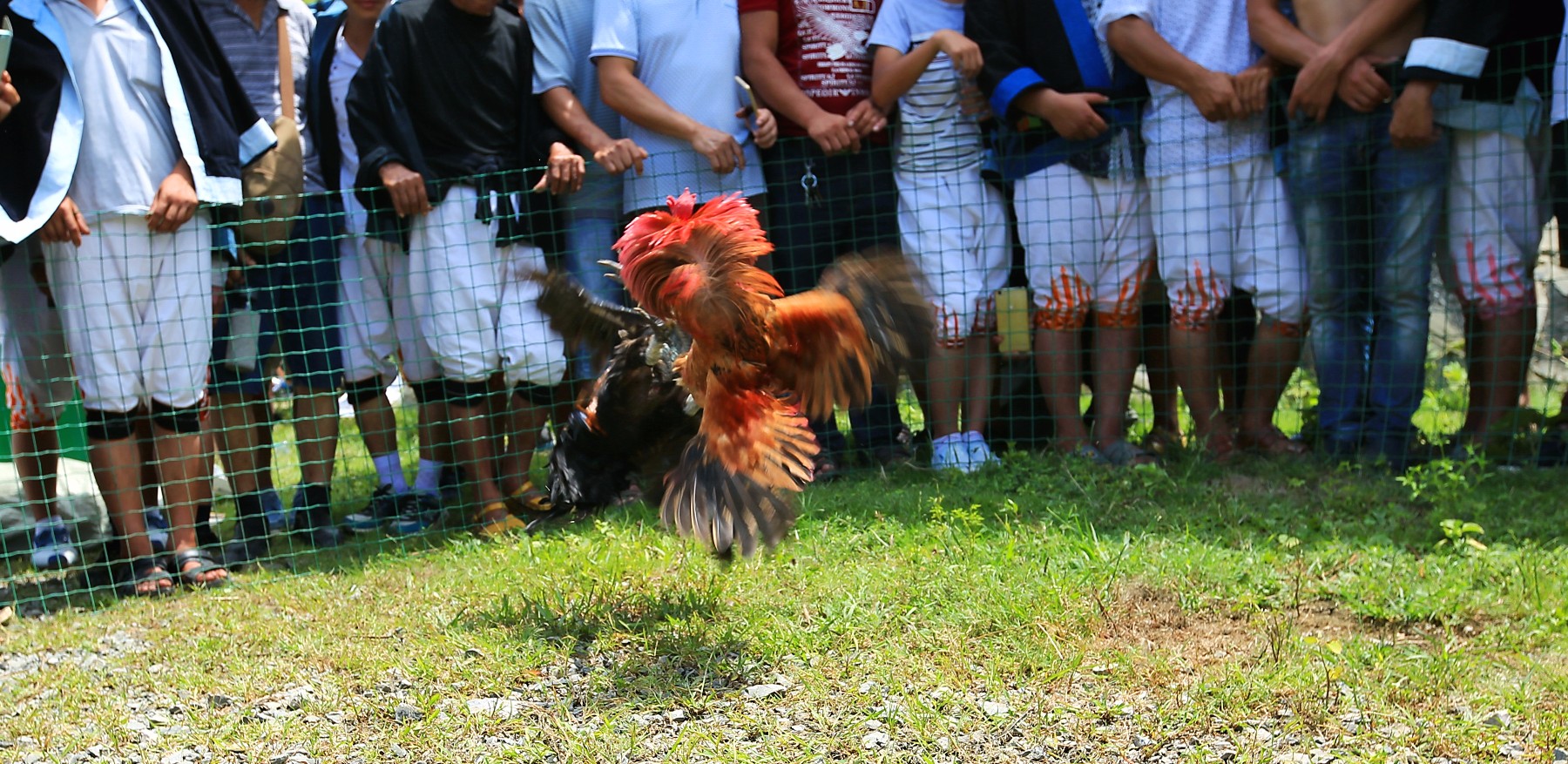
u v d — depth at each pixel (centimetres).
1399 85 780
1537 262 818
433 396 859
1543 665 517
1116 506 749
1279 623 561
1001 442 899
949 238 847
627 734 490
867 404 534
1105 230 840
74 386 799
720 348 500
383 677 559
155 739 513
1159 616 585
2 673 612
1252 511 727
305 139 868
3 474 887
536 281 601
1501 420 838
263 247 799
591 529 748
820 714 499
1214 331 847
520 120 836
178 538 765
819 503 762
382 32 798
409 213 802
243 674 575
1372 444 827
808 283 870
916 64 819
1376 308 832
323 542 821
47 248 741
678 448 578
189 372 763
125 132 735
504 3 860
